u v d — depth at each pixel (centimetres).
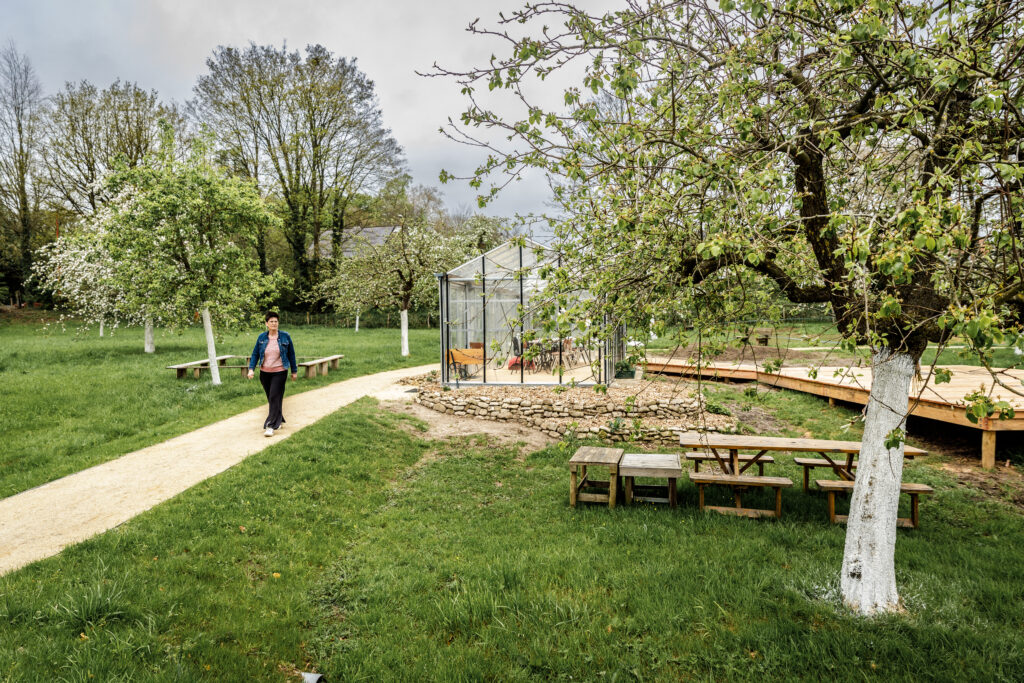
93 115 2964
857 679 354
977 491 741
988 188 301
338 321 3656
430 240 2152
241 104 3056
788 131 391
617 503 719
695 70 355
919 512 681
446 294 1355
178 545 518
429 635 422
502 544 583
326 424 959
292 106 3127
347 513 675
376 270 2109
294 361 943
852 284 327
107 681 321
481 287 1532
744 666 372
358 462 833
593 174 347
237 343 2317
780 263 336
